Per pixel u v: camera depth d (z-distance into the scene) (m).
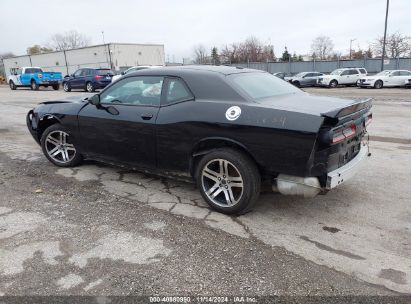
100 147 5.17
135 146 4.70
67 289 2.81
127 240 3.53
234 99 3.97
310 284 2.87
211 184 4.23
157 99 4.49
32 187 5.00
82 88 25.88
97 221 3.94
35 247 3.41
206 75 4.24
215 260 3.19
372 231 3.72
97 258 3.22
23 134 9.09
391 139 7.87
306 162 3.48
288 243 3.49
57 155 5.95
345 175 3.74
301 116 3.49
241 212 4.02
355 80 29.06
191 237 3.59
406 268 3.08
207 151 4.10
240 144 3.78
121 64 39.25
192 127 4.08
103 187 4.98
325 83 28.48
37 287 2.84
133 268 3.07
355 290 2.80
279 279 2.93
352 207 4.29
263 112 3.69
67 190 4.88
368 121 4.42
